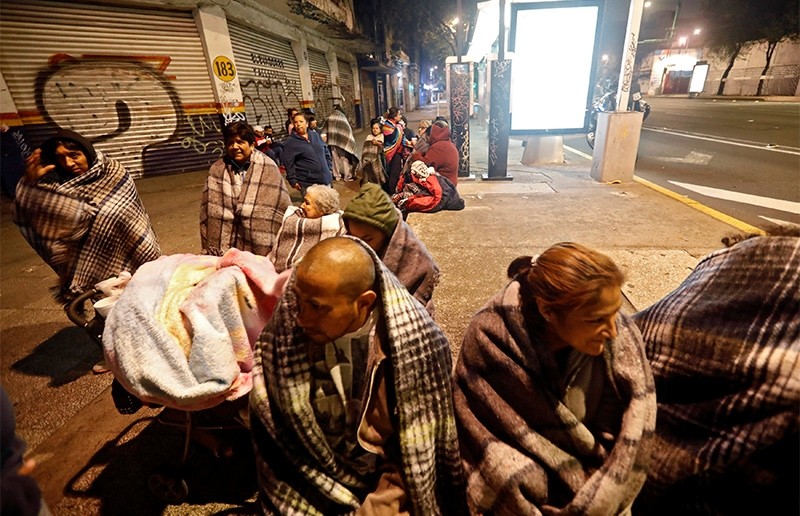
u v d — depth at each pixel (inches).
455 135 280.4
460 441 48.6
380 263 40.8
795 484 37.3
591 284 34.2
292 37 477.7
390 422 46.3
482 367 44.9
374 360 42.6
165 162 327.9
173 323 49.2
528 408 43.1
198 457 71.4
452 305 117.5
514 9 236.7
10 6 244.8
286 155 203.5
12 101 254.2
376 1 918.4
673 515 46.8
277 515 44.1
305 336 40.8
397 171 241.4
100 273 87.0
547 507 42.9
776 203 197.9
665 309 47.7
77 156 81.9
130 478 68.7
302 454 44.4
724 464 40.1
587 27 239.1
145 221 92.6
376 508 45.3
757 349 38.0
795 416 35.8
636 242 153.9
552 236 165.3
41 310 131.0
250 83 393.1
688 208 192.2
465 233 174.4
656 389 47.4
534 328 42.2
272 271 56.0
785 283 37.4
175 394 47.3
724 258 44.6
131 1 284.2
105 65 285.4
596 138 263.1
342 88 732.0
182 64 322.7
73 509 64.0
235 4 352.2
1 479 25.8
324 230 70.6
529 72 253.6
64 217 79.6
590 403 44.4
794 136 397.4
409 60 1513.3
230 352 50.7
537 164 340.2
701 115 665.0
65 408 87.2
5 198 264.5
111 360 48.5
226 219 95.9
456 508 50.3
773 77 1083.9
